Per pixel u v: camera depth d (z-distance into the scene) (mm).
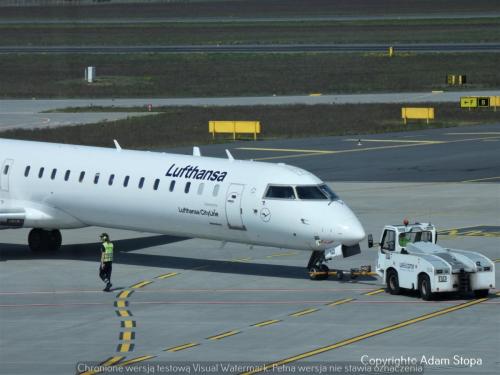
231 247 152000
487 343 92312
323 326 100438
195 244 154875
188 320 104750
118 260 142500
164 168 135625
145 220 136500
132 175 137375
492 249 144875
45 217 145750
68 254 148875
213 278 128625
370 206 186125
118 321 104875
